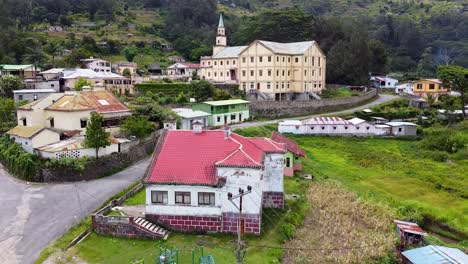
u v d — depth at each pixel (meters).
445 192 53.62
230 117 84.81
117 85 98.88
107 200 42.81
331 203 45.94
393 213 44.28
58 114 59.59
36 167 49.78
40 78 100.75
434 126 87.31
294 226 39.62
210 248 33.97
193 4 197.75
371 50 138.38
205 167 37.25
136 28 180.12
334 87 120.62
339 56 123.12
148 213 37.34
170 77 120.06
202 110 81.81
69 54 132.12
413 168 63.16
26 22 164.38
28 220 38.22
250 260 32.25
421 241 38.47
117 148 56.34
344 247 36.12
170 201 36.97
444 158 68.38
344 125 81.88
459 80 92.56
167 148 39.41
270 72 98.50
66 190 46.28
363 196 49.41
